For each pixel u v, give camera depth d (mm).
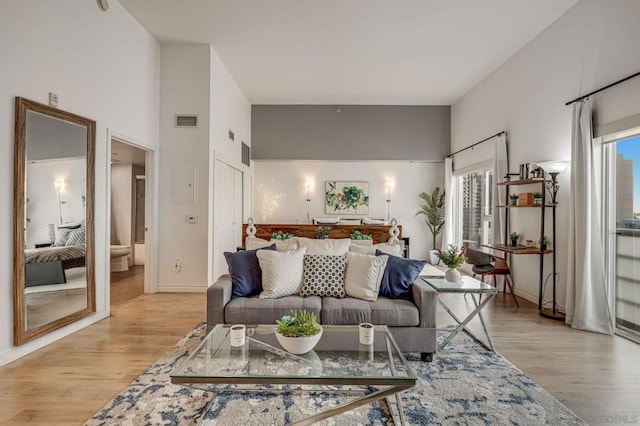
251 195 7402
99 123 3322
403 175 7621
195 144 4441
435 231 7309
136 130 3938
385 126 7305
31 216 2561
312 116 7312
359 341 1968
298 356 1800
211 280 4555
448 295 4395
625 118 2887
